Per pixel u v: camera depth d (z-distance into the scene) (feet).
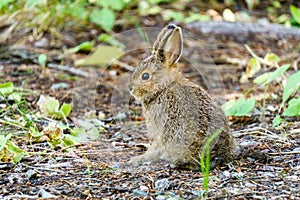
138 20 57.72
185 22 58.23
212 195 25.14
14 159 28.71
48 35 52.95
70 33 53.83
